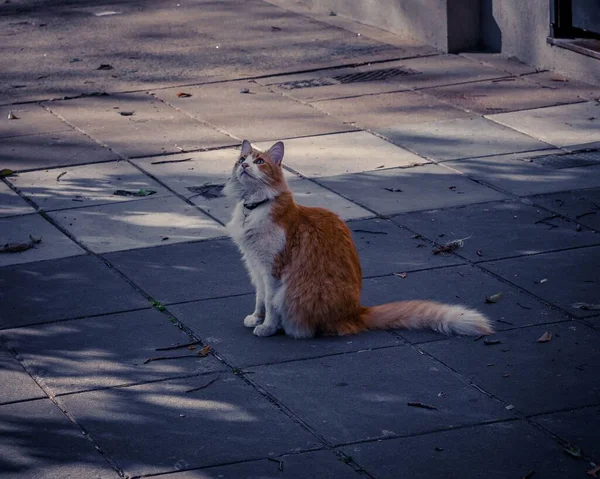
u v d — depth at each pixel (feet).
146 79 27.76
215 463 16.97
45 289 19.81
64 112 25.62
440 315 18.72
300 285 18.63
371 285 19.77
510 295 19.47
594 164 22.75
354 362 18.35
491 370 18.15
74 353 18.60
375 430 17.33
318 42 30.94
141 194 22.21
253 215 18.54
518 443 17.11
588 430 17.24
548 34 26.81
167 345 18.72
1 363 18.45
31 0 38.55
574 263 20.08
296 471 16.85
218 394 17.90
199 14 35.24
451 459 16.94
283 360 18.42
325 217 18.86
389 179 22.52
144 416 17.61
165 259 20.45
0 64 29.66
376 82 26.71
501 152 23.31
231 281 19.94
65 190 22.41
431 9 29.45
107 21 34.71
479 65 27.86
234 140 24.11
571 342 18.54
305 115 25.12
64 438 17.33
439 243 20.68
